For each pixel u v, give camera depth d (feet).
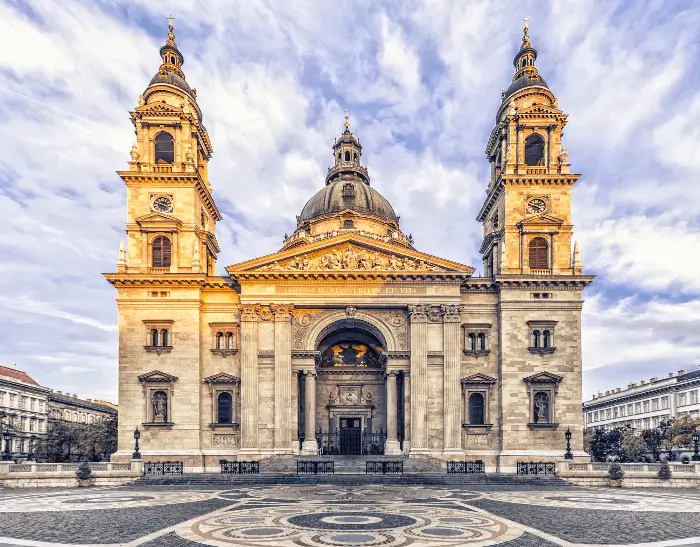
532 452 211.00
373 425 241.55
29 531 86.17
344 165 338.95
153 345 218.79
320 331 223.92
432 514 102.22
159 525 90.74
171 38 247.29
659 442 362.53
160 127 232.53
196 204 233.35
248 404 213.66
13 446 381.60
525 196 229.66
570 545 75.77
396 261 223.30
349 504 116.67
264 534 82.33
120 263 222.48
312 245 222.69
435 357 218.38
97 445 329.93
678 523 94.27
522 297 220.64
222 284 224.12
